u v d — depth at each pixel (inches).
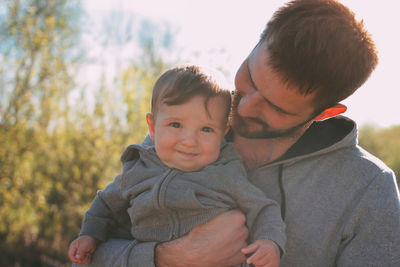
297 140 58.9
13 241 228.1
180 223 56.6
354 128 56.9
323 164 57.1
